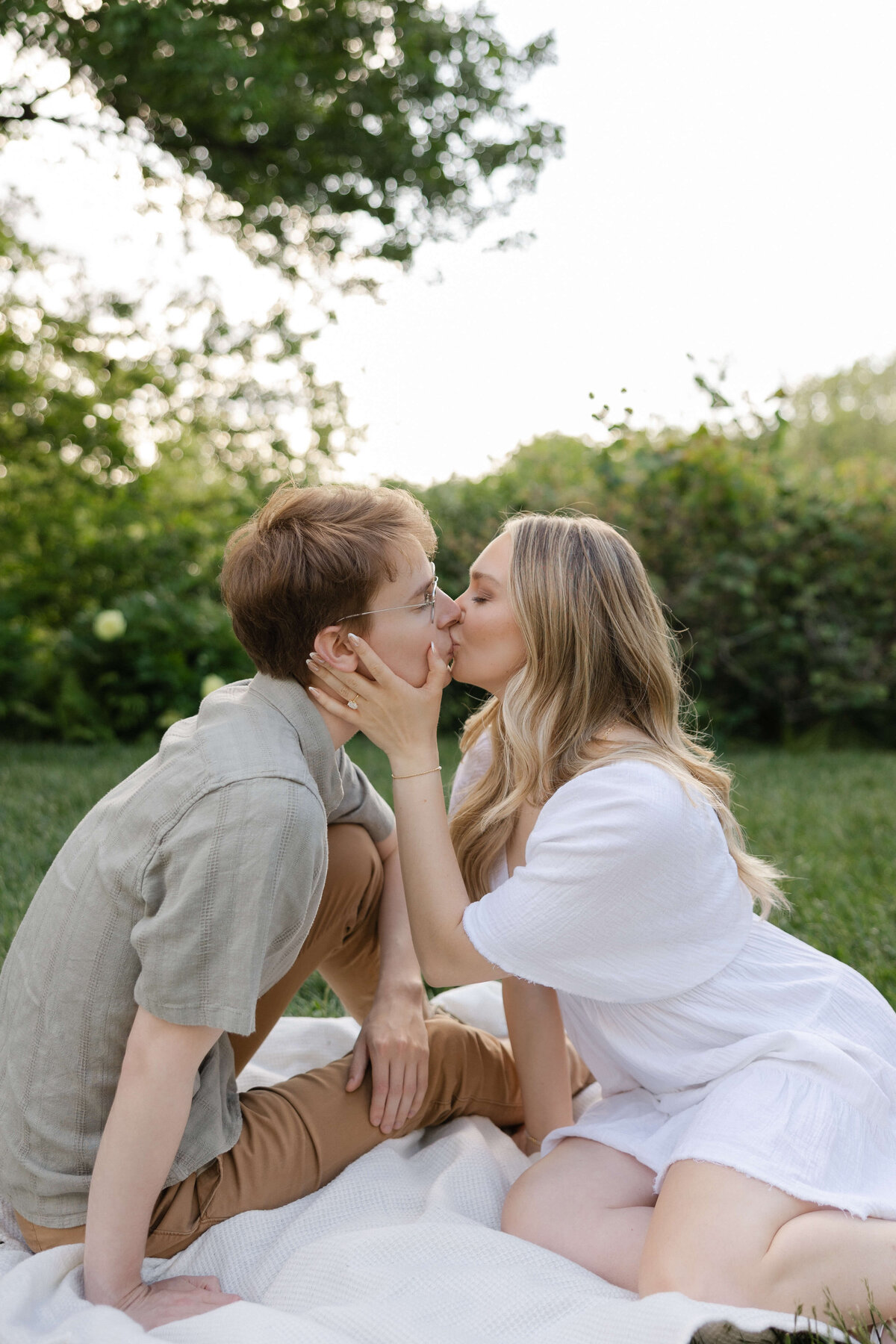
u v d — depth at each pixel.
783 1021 1.59
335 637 1.57
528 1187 1.62
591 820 1.56
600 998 1.61
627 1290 1.45
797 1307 1.28
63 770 6.10
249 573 1.53
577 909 1.55
